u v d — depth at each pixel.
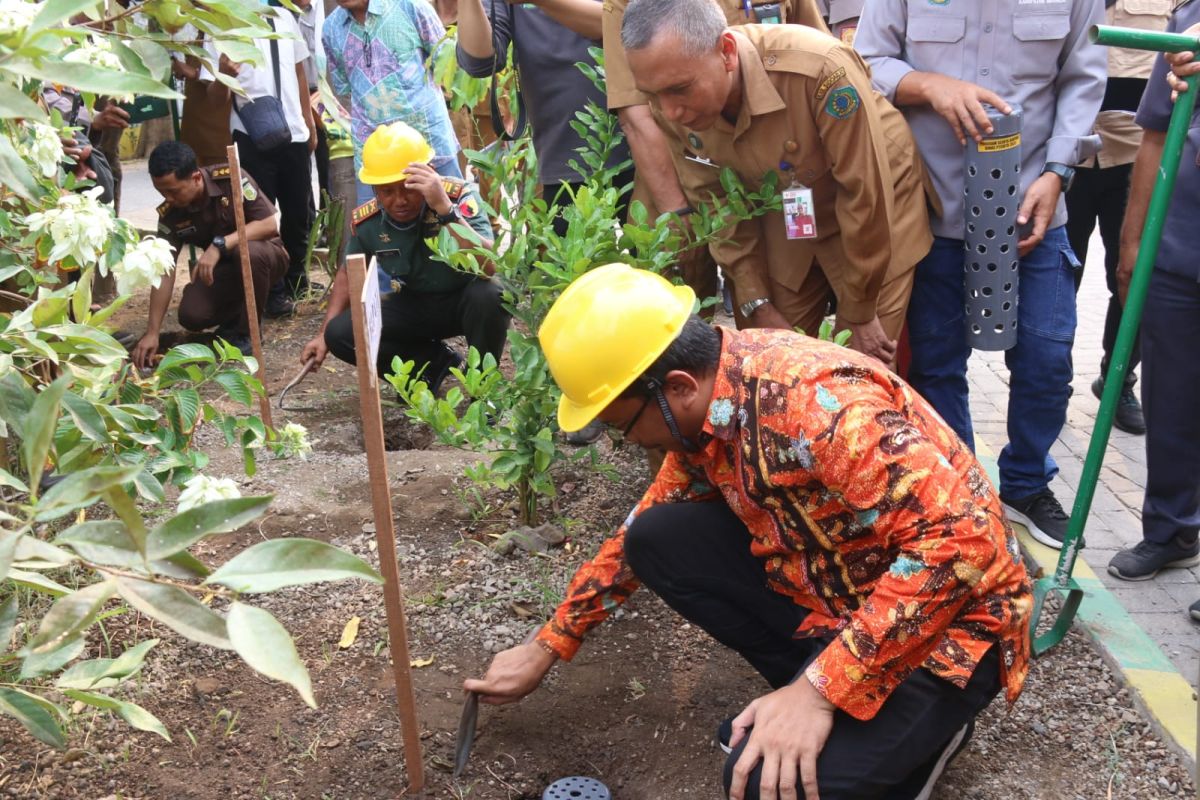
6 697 1.67
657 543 2.25
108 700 1.75
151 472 2.34
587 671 2.69
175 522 1.30
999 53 3.07
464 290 4.12
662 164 3.12
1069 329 3.25
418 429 4.38
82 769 2.32
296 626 2.88
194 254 5.28
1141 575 3.15
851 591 2.01
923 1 3.11
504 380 3.06
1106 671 2.70
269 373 4.95
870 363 1.91
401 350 4.42
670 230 3.14
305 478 3.73
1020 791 2.30
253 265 5.27
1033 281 3.24
